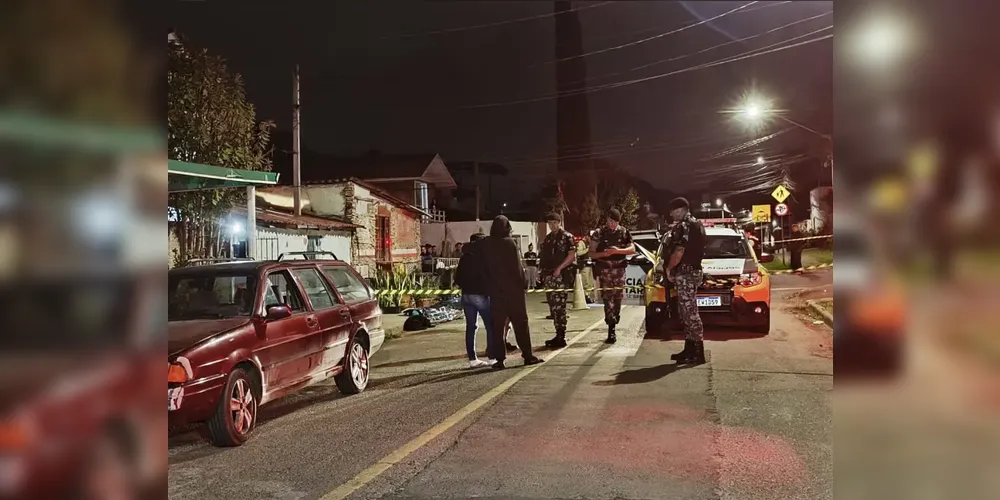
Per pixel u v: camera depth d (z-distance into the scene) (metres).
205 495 4.34
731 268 10.23
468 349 8.61
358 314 7.59
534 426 5.68
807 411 5.90
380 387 7.68
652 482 4.36
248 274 6.31
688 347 8.15
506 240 8.39
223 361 5.29
